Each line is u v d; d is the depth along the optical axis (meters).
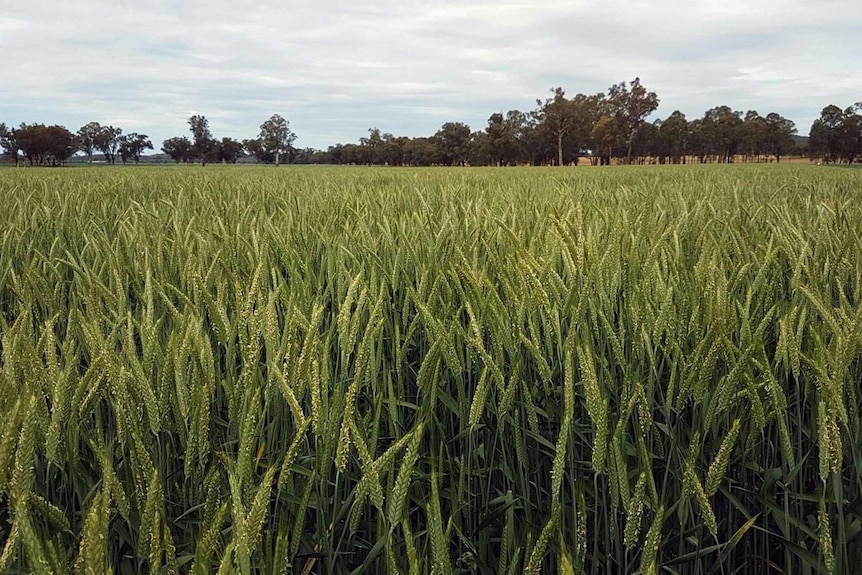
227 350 2.22
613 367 2.68
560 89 101.50
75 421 1.91
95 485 1.91
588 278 2.51
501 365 2.32
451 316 2.93
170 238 4.69
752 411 2.07
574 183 13.94
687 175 19.38
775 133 117.56
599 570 2.25
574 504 1.98
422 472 2.40
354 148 132.38
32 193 9.17
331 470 2.20
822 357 1.99
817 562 1.96
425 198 8.36
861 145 98.94
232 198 8.88
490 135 114.19
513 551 1.95
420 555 2.05
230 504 1.95
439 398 2.65
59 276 3.38
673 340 2.27
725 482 2.40
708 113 127.62
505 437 2.49
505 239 3.95
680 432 2.45
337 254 3.69
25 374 1.88
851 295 3.39
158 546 1.35
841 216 4.63
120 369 1.83
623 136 109.06
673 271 3.00
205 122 124.19
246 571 1.23
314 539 2.11
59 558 1.31
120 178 17.30
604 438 1.75
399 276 3.36
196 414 1.82
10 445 1.41
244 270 3.61
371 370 2.29
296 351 2.12
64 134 110.06
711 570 2.08
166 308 3.08
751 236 4.36
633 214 5.68
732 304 2.47
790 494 2.22
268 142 124.31
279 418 2.33
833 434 1.75
